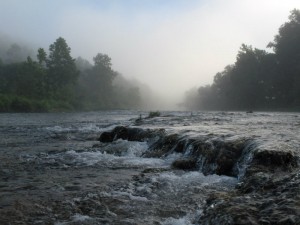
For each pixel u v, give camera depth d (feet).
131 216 22.50
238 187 26.78
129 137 57.93
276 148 32.42
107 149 51.55
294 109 257.96
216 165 34.96
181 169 36.63
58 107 325.01
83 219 22.02
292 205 19.08
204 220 20.27
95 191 28.30
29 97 324.60
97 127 98.68
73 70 346.13
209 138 41.32
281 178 25.52
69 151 50.98
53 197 26.81
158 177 32.53
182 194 27.20
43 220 21.97
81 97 396.57
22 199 26.37
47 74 339.77
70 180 32.58
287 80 272.31
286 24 275.39
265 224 17.40
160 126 63.00
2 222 21.70
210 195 24.49
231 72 318.86
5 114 230.48
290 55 268.82
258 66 294.05
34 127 101.40
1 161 43.29
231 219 18.38
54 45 341.62
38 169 38.22
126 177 33.45
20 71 331.57
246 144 36.68
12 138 71.26
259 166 30.07
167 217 22.27
